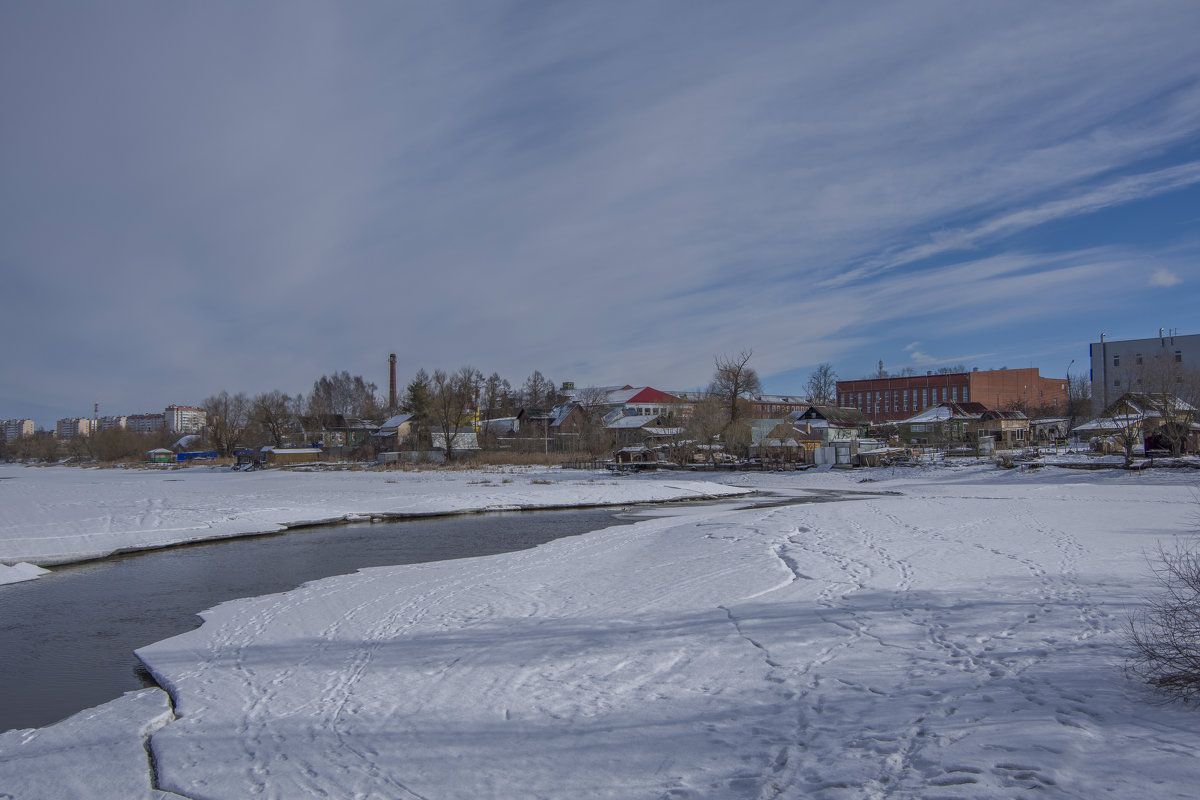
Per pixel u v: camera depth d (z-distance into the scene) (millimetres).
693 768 7504
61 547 27297
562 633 13414
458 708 9953
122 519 33156
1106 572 15758
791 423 84312
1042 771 6457
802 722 8398
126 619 17750
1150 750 6711
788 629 12484
